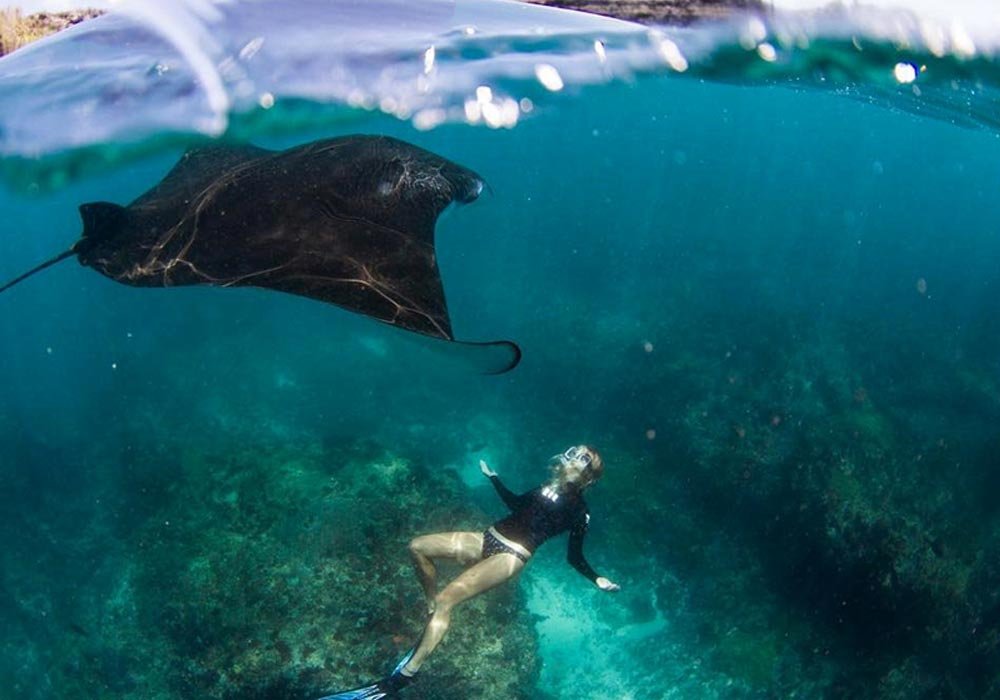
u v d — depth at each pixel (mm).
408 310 3064
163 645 5219
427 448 7840
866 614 6125
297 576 5133
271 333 10148
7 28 4016
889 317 13656
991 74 4793
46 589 6449
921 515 6789
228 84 4602
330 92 5035
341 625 4879
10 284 3465
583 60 5152
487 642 4996
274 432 7727
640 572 6750
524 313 11617
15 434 8922
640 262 15406
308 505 5738
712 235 21438
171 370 9633
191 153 4906
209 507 6168
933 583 6074
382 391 8773
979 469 8109
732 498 7129
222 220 3639
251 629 4918
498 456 8047
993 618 6270
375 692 3719
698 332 10680
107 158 5605
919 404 9578
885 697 5691
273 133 5582
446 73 5094
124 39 4141
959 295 17906
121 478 7480
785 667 6000
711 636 6270
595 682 5984
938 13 4359
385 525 5488
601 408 8602
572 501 3865
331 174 3838
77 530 6984
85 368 10562
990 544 6766
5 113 4684
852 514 6469
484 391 8945
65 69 4105
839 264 18812
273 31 4281
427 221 3730
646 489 7328
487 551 3861
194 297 11523
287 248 3393
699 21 4535
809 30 4590
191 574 5379
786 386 8852
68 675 5516
